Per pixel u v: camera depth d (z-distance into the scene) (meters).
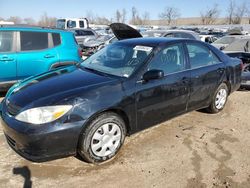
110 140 3.32
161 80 3.76
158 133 4.16
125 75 3.56
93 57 4.43
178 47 4.16
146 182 2.98
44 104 2.92
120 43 4.40
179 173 3.15
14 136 2.94
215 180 3.05
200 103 4.57
